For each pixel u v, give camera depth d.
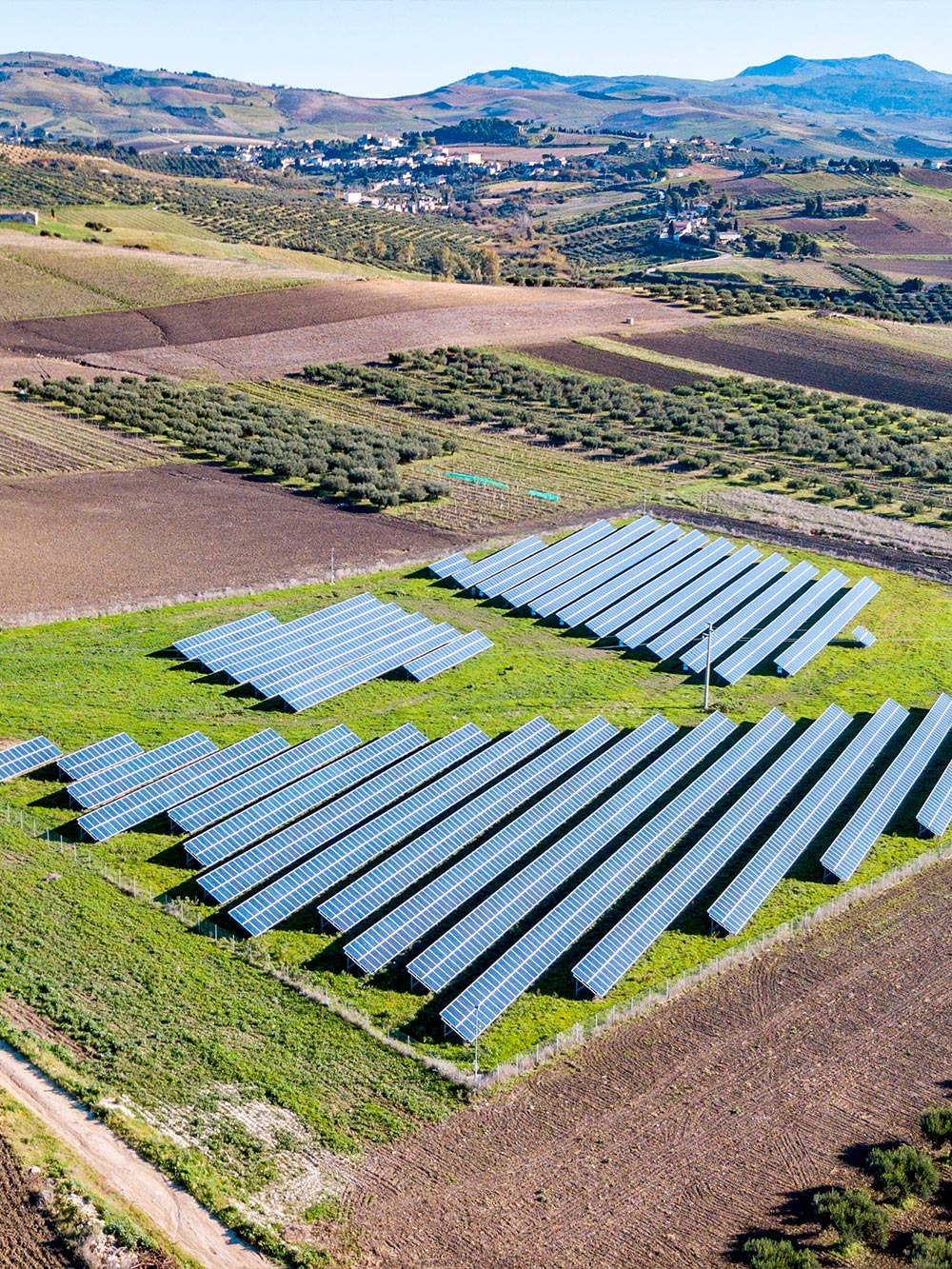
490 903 53.09
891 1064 46.03
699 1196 39.00
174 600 82.81
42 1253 33.97
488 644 82.19
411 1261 35.59
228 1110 40.78
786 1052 46.47
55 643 75.69
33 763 61.16
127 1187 36.75
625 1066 45.22
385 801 61.72
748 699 78.44
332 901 52.09
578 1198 38.62
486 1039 46.25
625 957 50.69
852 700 79.31
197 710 69.69
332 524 103.00
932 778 69.38
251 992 47.34
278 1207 37.03
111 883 53.19
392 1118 41.56
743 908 54.78
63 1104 39.72
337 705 72.50
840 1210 37.66
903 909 56.97
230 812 59.44
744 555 102.19
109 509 101.19
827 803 64.44
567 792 63.31
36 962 47.00
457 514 108.56
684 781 67.62
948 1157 41.22
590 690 77.62
